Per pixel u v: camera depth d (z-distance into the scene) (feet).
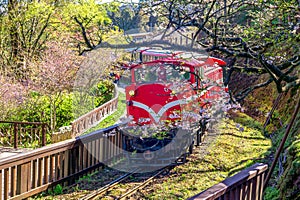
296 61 23.65
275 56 25.52
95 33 62.03
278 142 39.93
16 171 24.64
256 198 17.97
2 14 68.80
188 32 32.71
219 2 30.19
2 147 43.39
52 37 70.18
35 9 65.36
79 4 65.05
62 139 42.70
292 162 25.50
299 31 25.46
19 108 56.08
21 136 46.09
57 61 57.31
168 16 30.42
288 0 24.71
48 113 56.34
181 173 32.99
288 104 46.06
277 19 26.35
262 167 18.29
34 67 61.62
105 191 27.89
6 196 23.75
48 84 56.24
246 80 65.57
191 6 30.12
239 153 39.27
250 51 24.44
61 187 27.68
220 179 31.58
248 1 26.30
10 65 67.41
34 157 25.67
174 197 27.20
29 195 25.22
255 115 56.54
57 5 67.56
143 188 29.12
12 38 69.41
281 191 24.11
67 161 28.71
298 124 35.32
